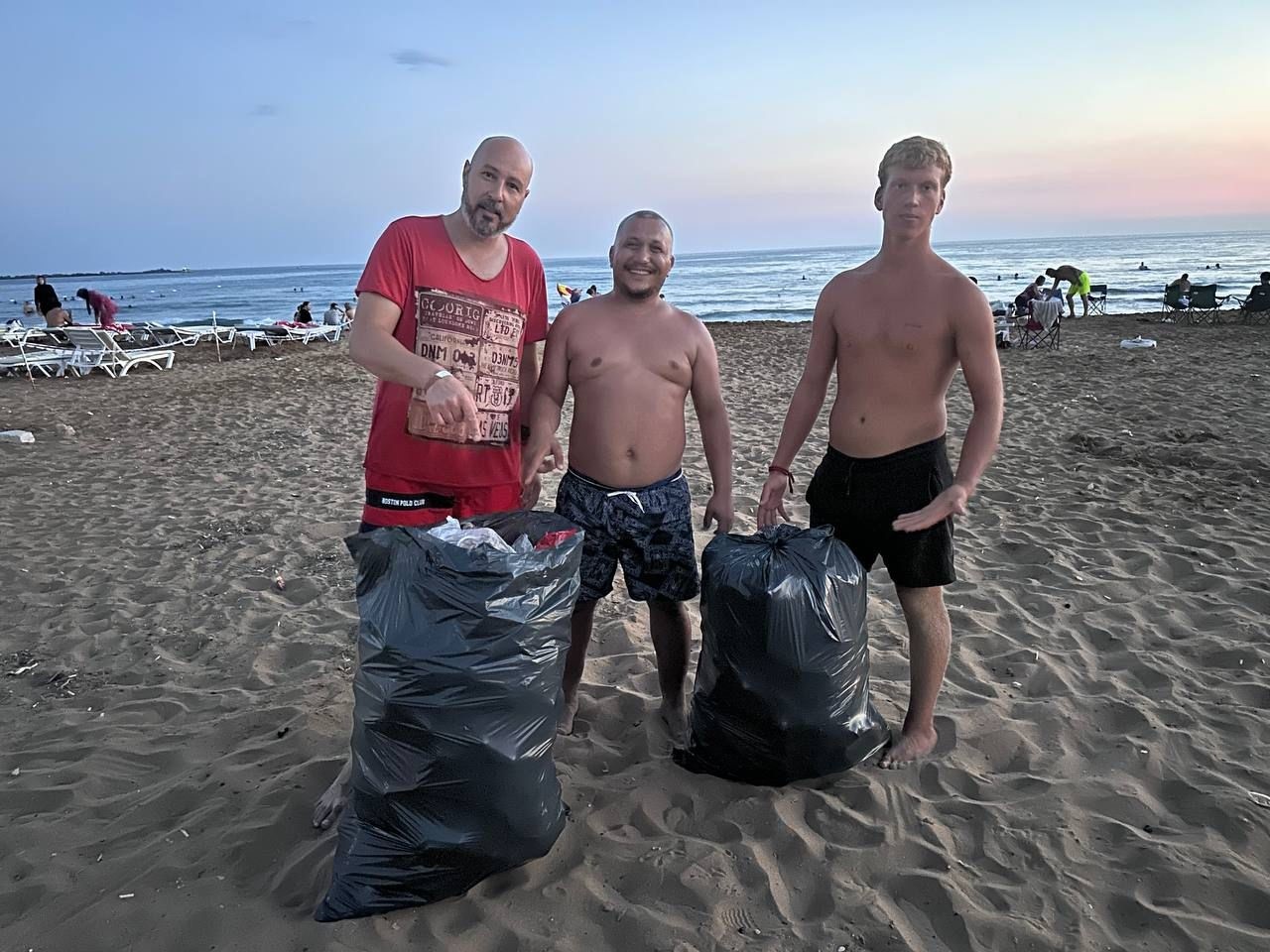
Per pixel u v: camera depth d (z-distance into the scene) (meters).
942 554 2.71
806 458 7.80
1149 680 3.39
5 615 4.40
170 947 2.12
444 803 2.11
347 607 4.45
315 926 2.14
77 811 2.72
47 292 19.17
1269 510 5.47
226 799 2.71
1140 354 13.68
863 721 2.74
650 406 2.88
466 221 2.55
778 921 2.17
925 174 2.53
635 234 2.77
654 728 3.15
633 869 2.36
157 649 3.98
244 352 18.83
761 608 2.51
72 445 8.77
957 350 2.62
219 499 6.61
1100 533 5.21
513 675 2.11
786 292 51.97
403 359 2.44
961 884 2.28
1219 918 2.14
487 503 2.79
